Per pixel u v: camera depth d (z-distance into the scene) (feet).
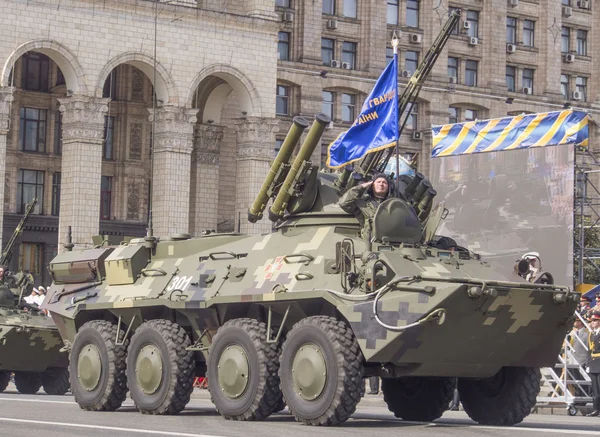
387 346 48.75
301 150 56.65
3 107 161.48
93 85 168.96
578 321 82.84
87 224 167.63
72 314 64.59
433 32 232.53
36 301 123.85
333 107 221.25
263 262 56.75
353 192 54.44
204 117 193.67
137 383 58.59
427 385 58.34
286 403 53.26
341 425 50.29
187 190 177.47
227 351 54.34
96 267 65.31
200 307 56.80
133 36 172.76
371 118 68.49
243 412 53.31
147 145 199.62
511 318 50.90
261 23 184.14
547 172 113.09
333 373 49.32
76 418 54.90
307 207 57.21
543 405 77.46
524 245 114.32
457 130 120.98
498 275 53.67
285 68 214.07
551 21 248.73
